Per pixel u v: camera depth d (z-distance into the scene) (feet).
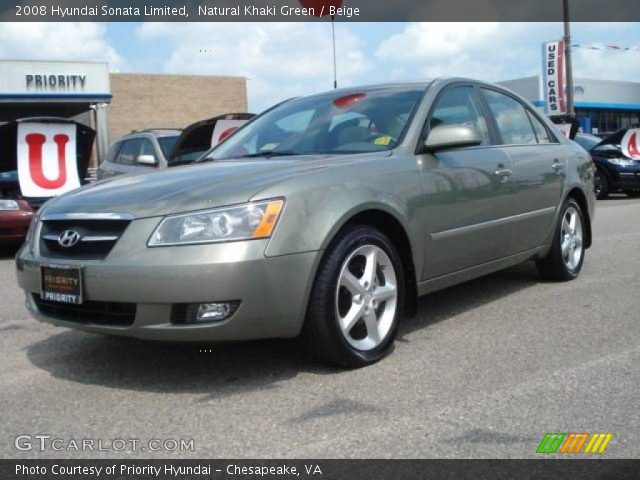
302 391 10.66
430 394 10.39
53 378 11.71
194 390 10.87
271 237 10.41
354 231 11.50
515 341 13.10
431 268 13.29
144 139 32.91
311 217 10.84
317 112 15.16
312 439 8.95
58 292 11.16
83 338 14.24
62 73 92.99
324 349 11.26
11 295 19.60
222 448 8.79
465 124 15.08
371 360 11.78
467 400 10.11
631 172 48.06
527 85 119.03
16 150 28.04
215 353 12.67
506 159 15.62
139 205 10.80
